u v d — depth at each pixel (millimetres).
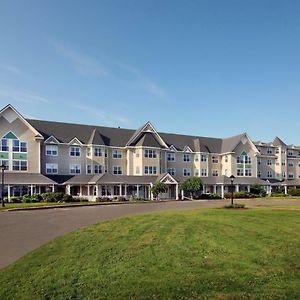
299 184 80375
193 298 8938
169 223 18891
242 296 9031
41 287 9664
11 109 51688
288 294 9203
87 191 55656
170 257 12414
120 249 13539
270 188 73688
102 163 59625
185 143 71250
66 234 16750
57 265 11562
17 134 51781
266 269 11234
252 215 22234
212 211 25359
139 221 19984
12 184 47344
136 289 9516
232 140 74625
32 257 12547
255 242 14453
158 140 65750
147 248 13586
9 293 9250
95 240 15141
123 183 55281
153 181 59500
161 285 9797
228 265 11594
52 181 50969
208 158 71750
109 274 10711
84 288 9625
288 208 29328
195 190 60656
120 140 63125
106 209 32844
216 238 15055
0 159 50375
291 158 84500
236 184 68000
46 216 25594
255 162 74688
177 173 67875
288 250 13344
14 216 25703
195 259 12203
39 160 52844
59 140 56938
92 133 61188
